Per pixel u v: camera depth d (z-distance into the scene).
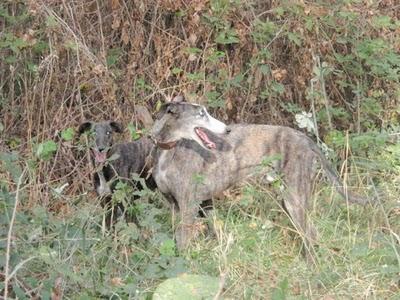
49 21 7.91
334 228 7.27
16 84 8.61
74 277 5.58
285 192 7.16
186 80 8.55
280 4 8.73
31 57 8.53
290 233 7.27
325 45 8.88
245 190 7.32
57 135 8.20
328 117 8.64
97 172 7.33
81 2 8.53
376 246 6.79
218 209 7.57
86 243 6.29
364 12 8.98
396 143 9.07
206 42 8.59
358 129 9.00
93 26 8.63
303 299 5.99
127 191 7.15
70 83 8.34
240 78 8.57
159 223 7.04
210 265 6.54
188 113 7.11
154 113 8.62
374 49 8.87
